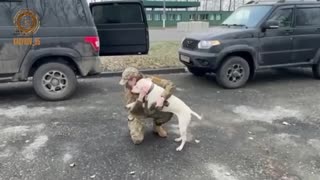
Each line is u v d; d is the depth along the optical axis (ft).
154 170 11.81
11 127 15.83
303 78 27.12
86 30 19.89
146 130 15.46
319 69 26.30
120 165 12.15
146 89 12.72
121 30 23.67
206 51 22.59
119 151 13.29
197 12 155.94
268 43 23.85
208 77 27.20
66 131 15.38
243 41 23.04
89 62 20.27
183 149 13.51
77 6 19.67
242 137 14.84
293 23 24.56
